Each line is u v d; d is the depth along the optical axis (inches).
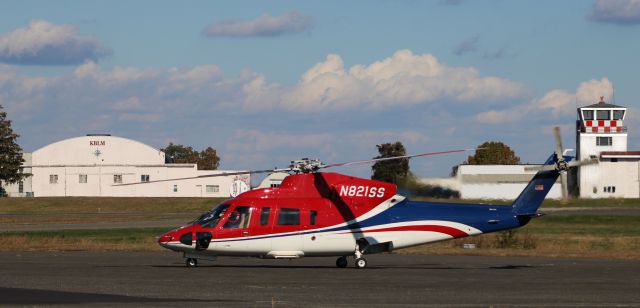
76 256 3934.5
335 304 2191.2
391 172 5290.4
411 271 3176.7
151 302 2220.7
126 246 4579.2
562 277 2940.5
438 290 2509.8
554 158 3442.4
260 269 3238.2
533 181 3457.2
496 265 3479.3
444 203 3435.0
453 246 4655.5
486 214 3420.3
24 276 2893.7
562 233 5890.8
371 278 2874.0
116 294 2385.6
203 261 3693.4
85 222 7746.1
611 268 3316.9
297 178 3388.3
